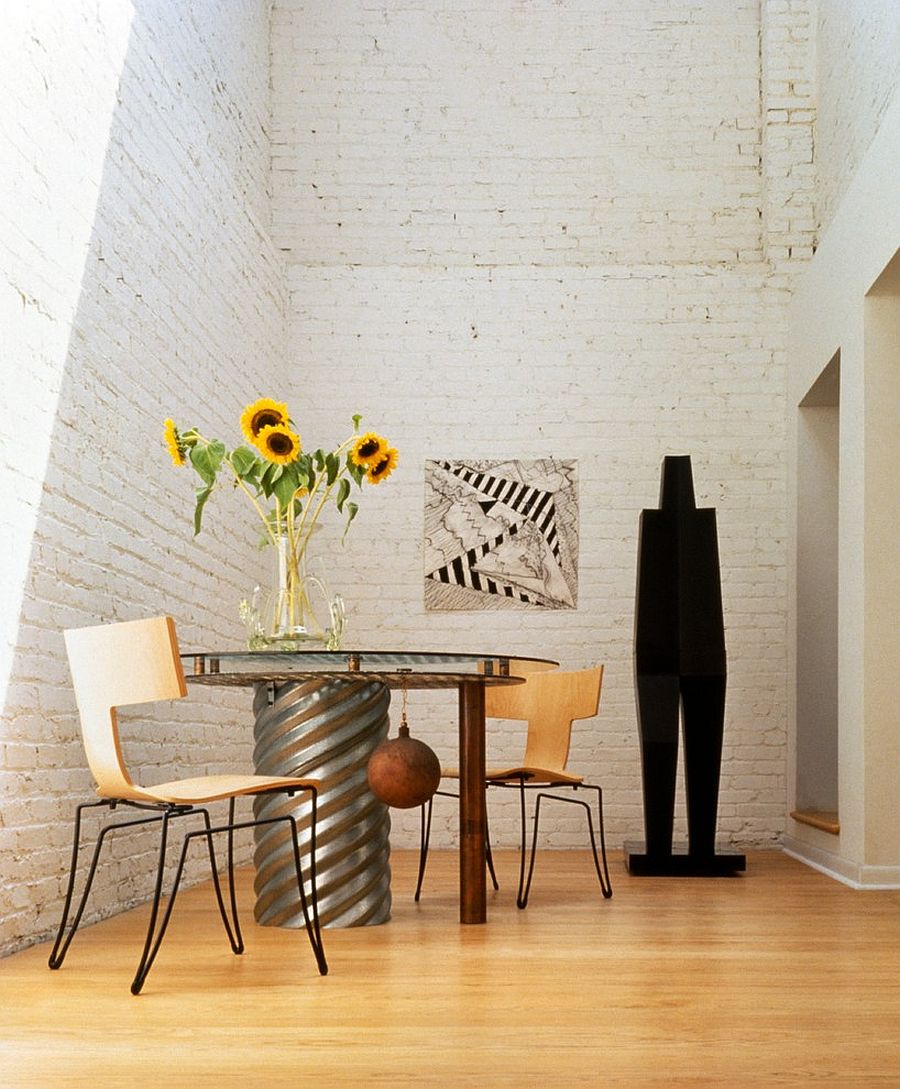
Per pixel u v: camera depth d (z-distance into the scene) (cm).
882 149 531
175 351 530
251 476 425
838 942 387
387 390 752
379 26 781
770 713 729
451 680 426
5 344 360
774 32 763
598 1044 254
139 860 473
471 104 777
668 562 629
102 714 325
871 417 557
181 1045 254
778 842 722
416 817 727
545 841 724
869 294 559
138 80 486
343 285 759
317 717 419
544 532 741
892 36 582
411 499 744
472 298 757
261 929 412
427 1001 296
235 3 674
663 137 775
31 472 377
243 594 641
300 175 771
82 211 422
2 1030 267
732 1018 279
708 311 755
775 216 756
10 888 360
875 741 549
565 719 534
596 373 752
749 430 747
